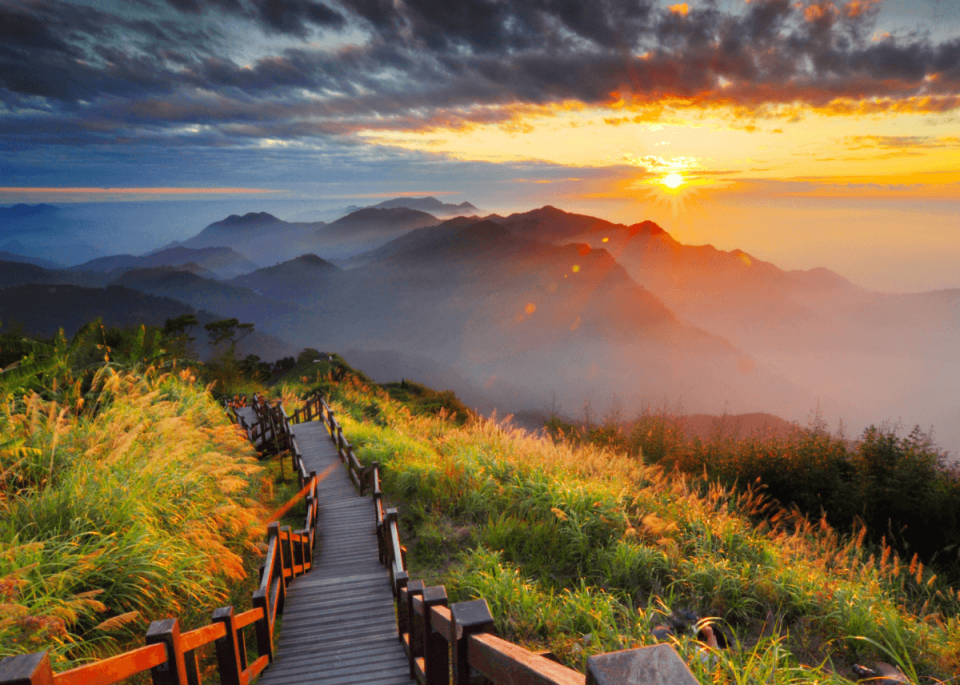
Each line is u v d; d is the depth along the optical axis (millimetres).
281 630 5992
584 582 6996
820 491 10859
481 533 8688
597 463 11891
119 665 2234
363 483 11852
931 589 7016
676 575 6980
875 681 4652
